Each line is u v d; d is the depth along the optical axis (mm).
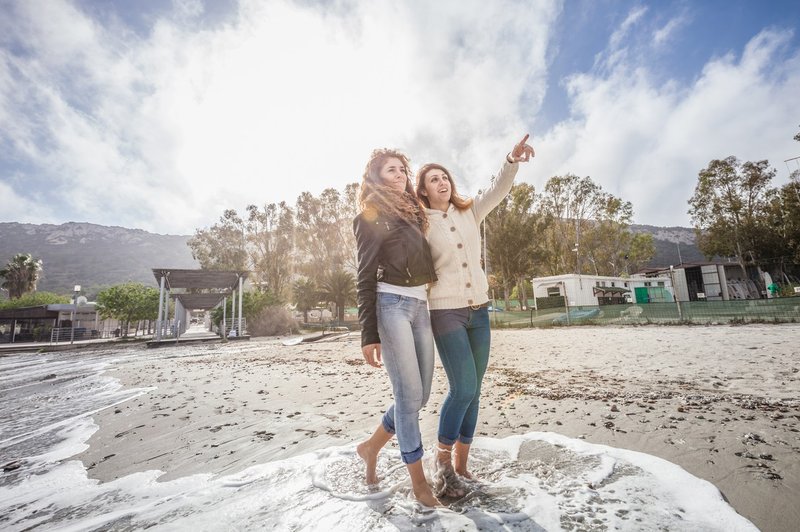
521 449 2197
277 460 2275
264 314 31438
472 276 1888
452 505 1544
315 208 47969
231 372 7352
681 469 1768
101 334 44812
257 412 3684
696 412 2824
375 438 1806
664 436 2305
